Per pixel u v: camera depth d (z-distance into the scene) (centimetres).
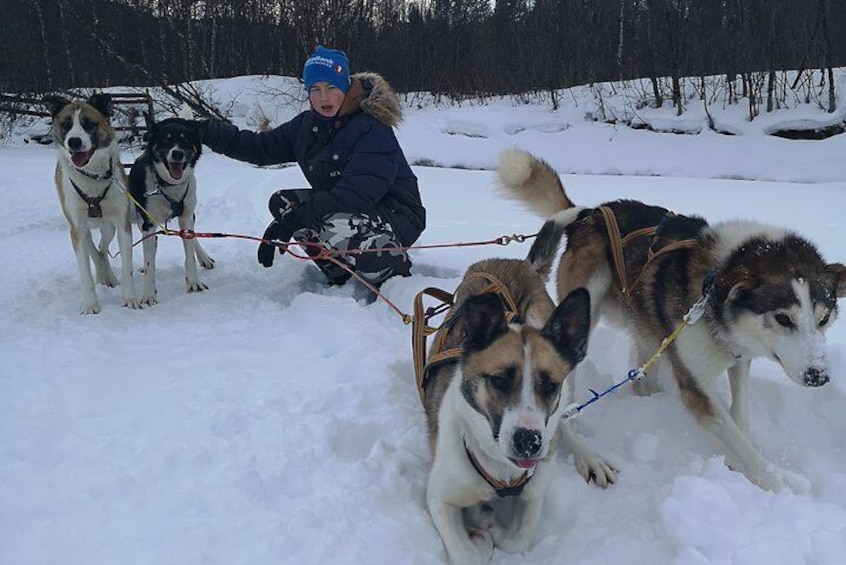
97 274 618
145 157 575
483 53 2273
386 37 2441
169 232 545
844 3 1645
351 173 565
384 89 587
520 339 268
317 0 2259
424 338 365
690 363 323
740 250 309
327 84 564
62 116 527
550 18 2178
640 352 387
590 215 397
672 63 1647
